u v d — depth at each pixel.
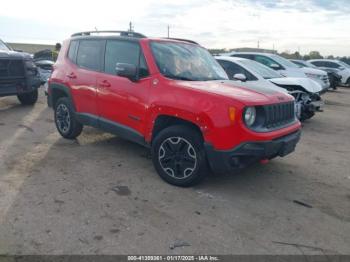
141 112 4.53
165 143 4.27
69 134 6.05
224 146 3.78
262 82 7.79
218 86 4.28
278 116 4.20
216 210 3.75
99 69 5.27
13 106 9.31
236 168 3.92
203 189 4.26
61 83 5.90
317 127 8.47
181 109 4.03
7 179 4.32
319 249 3.13
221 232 3.33
